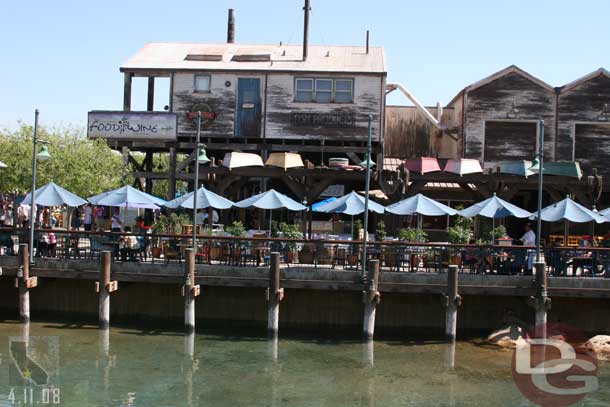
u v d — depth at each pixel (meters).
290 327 22.73
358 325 22.69
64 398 15.59
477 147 34.28
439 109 37.66
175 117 33.09
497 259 21.84
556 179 29.30
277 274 20.97
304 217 30.67
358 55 36.47
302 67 34.34
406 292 21.28
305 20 35.69
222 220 34.44
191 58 35.50
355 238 26.84
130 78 34.19
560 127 33.94
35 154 22.42
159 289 23.25
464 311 22.64
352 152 33.59
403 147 39.41
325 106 33.94
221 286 22.88
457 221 28.03
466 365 18.91
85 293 23.44
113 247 22.75
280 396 16.16
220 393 16.28
